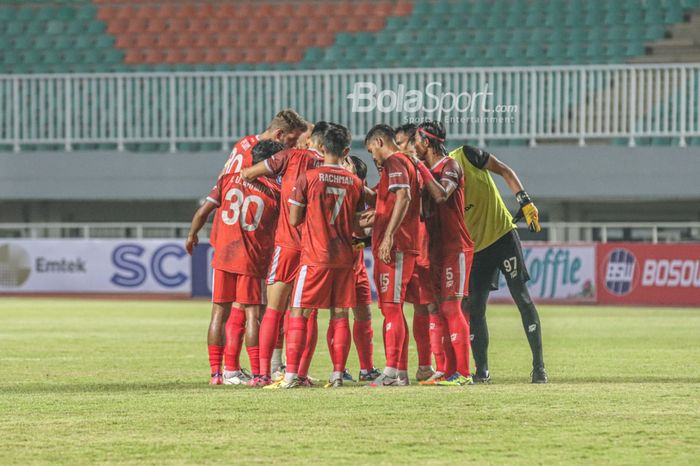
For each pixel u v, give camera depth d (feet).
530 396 76.89
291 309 84.79
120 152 263.49
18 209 277.23
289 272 87.51
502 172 89.35
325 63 295.48
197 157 261.44
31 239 246.27
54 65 301.02
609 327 164.35
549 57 288.71
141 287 240.94
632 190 249.75
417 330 91.04
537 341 88.79
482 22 296.92
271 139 90.94
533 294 225.76
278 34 303.68
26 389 85.71
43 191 264.93
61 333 152.66
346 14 305.53
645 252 222.28
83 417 68.08
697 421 65.87
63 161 264.93
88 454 55.98
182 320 179.32
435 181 84.12
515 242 88.74
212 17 308.81
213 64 298.56
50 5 316.81
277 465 53.26
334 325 86.28
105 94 262.67
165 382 92.27
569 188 250.98
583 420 66.13
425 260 89.35
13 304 223.30
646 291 222.07
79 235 272.51
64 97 268.00
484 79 249.14
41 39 306.35
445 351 88.17
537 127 252.62
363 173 96.12
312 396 77.05
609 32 289.74
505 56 290.35
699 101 247.50
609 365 108.27
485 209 88.28
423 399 75.10
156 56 301.22
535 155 250.98
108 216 279.90
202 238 241.96
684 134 246.27
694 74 245.86
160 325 168.35
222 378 91.45
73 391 83.56
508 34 293.23
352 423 65.10
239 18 308.40
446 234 86.58
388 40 298.35
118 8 312.71
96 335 149.18
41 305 219.82
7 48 304.91
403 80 251.19
